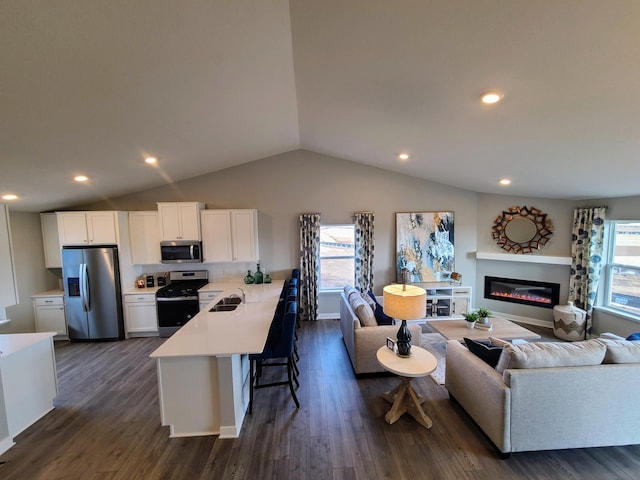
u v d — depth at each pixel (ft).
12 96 6.63
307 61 7.85
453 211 19.44
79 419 9.85
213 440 8.77
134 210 18.24
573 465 7.70
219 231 17.67
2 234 9.89
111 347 15.69
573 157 10.36
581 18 4.59
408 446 8.43
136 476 7.55
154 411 10.27
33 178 11.84
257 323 10.89
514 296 18.72
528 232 18.01
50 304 16.49
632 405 7.91
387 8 5.29
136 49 6.14
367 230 19.04
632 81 5.81
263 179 18.86
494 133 9.79
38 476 7.61
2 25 4.81
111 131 9.66
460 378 9.76
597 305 15.83
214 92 8.86
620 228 15.14
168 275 18.72
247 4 5.62
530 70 6.18
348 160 18.99
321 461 7.91
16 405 9.07
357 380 12.12
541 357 7.82
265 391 11.36
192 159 14.98
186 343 9.09
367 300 14.53
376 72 7.63
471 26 5.31
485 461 7.86
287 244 19.20
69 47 5.63
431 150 13.10
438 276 19.54
